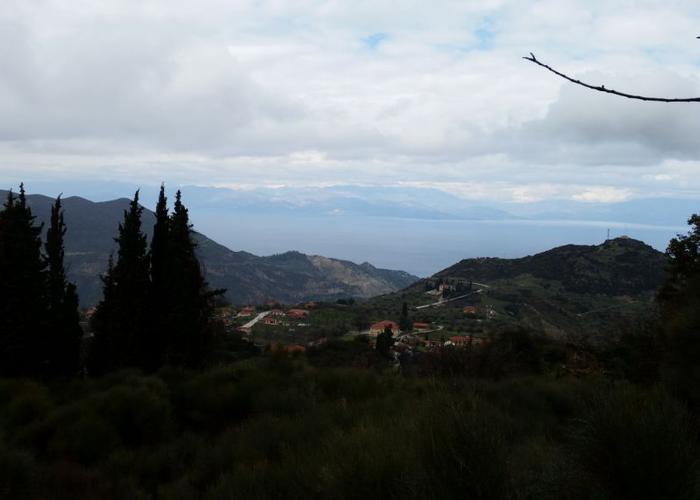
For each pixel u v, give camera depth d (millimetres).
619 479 3520
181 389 12703
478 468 3406
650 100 2385
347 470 4480
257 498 5664
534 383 11977
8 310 20469
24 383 13352
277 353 15062
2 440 8602
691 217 15477
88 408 10477
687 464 3410
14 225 21531
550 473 3928
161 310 22781
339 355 29438
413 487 3688
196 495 7066
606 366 14234
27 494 7137
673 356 7203
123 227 23391
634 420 3615
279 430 8750
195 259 24375
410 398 10344
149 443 10203
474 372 15398
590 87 2488
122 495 7426
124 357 21922
